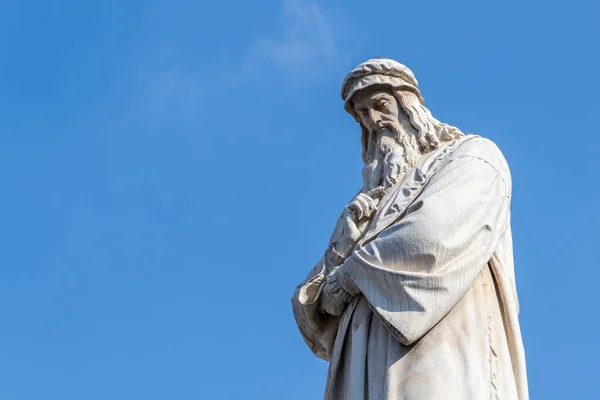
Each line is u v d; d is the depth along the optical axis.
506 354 9.98
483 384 9.63
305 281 10.68
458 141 10.84
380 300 9.82
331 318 10.51
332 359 10.25
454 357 9.67
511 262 10.57
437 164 10.58
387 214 10.38
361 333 9.96
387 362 9.71
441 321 9.81
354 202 10.71
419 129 11.03
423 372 9.57
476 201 10.15
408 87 11.19
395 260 9.87
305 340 10.73
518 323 10.15
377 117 11.16
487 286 10.17
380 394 9.64
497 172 10.51
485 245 10.09
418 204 10.12
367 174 11.06
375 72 11.20
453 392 9.52
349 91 11.29
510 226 10.70
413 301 9.72
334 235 10.75
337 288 10.22
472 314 9.92
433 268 9.83
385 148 11.03
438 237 9.84
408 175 10.71
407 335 9.64
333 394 10.07
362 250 10.02
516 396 9.87
